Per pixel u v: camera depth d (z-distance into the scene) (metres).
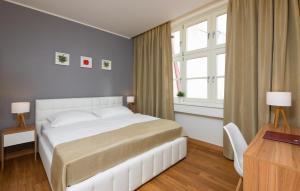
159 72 3.74
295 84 1.96
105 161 1.56
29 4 2.71
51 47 3.04
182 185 1.90
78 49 3.41
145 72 4.09
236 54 2.43
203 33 3.26
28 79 2.80
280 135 1.52
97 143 1.70
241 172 1.32
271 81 2.11
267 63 2.12
